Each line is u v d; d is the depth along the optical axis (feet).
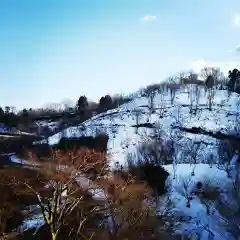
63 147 209.36
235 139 231.30
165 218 139.33
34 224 116.26
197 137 262.06
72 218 78.13
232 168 176.55
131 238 104.53
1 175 116.26
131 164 177.47
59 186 62.80
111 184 99.66
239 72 417.90
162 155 205.77
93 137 237.25
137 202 113.91
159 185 162.91
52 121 380.99
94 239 85.81
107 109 401.49
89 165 84.58
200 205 153.38
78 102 406.21
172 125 295.48
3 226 98.84
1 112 386.73
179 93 421.59
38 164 92.17
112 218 98.17
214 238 133.69
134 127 299.99
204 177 170.60
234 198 145.69
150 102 388.57
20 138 262.26
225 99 377.50
